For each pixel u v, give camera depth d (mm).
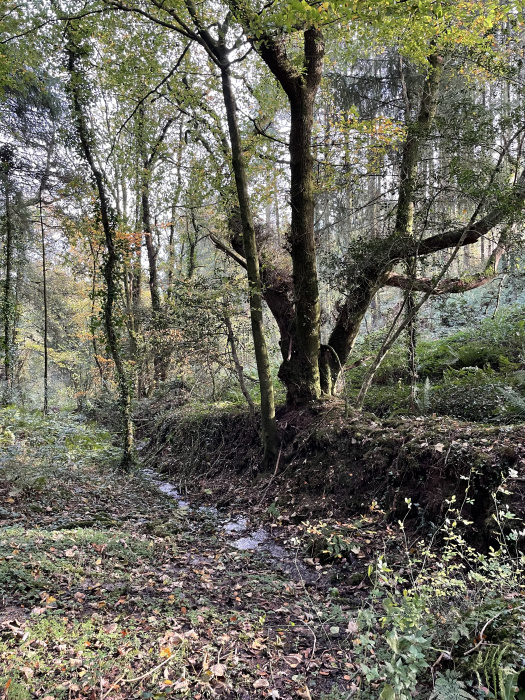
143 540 5434
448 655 2539
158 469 10070
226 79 7035
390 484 5441
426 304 9188
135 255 14734
